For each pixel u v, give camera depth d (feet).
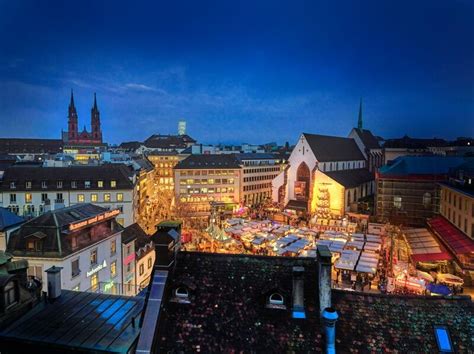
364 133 491.31
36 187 264.11
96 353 54.85
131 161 387.55
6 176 266.36
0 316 60.64
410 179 279.69
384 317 55.36
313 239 225.56
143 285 164.45
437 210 264.11
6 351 58.49
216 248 217.97
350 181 374.84
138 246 165.48
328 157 376.89
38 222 119.34
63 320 63.46
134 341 56.70
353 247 201.77
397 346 51.72
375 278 171.32
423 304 56.70
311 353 51.70
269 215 353.10
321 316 54.03
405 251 212.23
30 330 60.23
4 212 131.75
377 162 464.24
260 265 63.82
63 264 112.16
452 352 50.72
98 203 272.51
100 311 66.95
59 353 56.34
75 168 280.51
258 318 56.49
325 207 342.44
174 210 351.05
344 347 51.90
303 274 59.06
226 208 385.50
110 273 137.80
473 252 161.68
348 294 58.90
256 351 52.44
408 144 426.51
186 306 58.85
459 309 55.72
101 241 130.82
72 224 118.01
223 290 60.70
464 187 201.57
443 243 189.16
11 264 70.44
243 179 418.10
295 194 369.30
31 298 68.18
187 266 64.49
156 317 56.08
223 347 53.26
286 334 54.13
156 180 554.87
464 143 460.55
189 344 53.93
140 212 345.10
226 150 602.03
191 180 394.32
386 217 287.07
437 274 159.63
